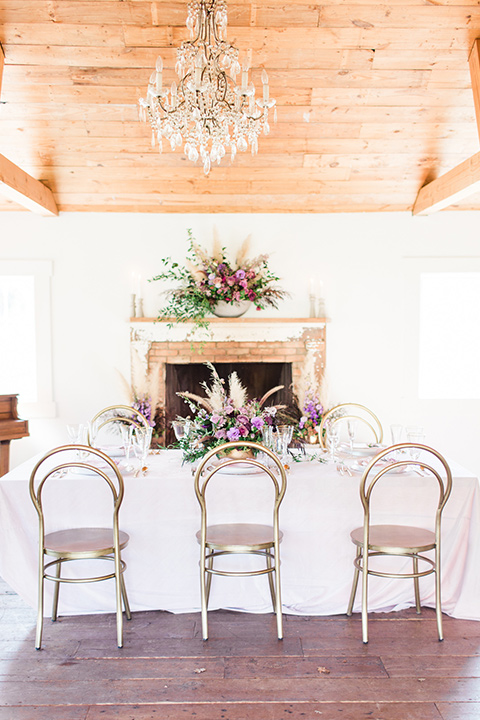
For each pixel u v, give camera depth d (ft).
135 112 12.70
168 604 9.91
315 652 8.52
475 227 15.78
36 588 9.68
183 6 10.44
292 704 7.29
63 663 8.27
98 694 7.52
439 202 13.92
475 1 10.33
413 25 10.77
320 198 15.30
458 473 9.91
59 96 12.25
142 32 10.91
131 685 7.72
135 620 9.64
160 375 15.76
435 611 9.87
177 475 9.85
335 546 9.81
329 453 11.43
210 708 7.22
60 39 11.00
